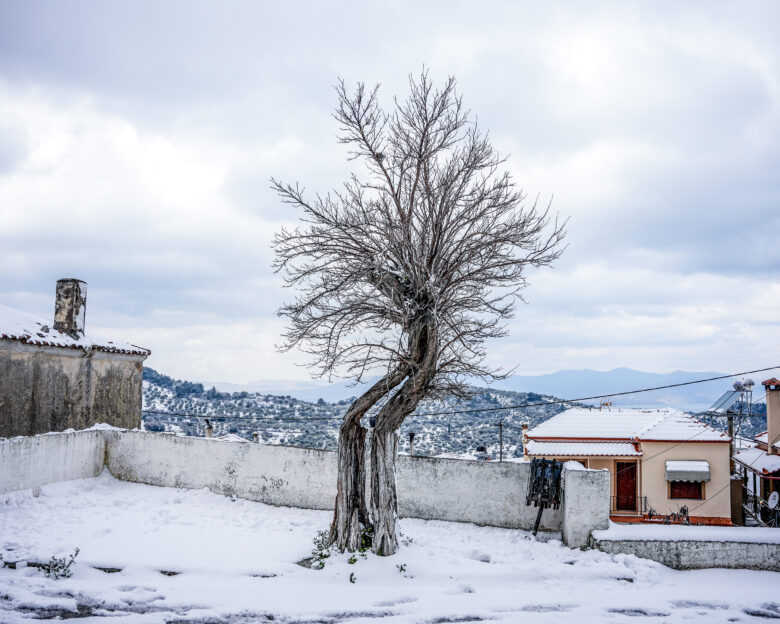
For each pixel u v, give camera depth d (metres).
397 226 10.89
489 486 14.58
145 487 17.11
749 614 9.39
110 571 10.76
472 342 11.58
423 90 10.84
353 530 11.72
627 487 25.22
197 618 8.83
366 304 11.00
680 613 9.32
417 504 14.99
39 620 8.41
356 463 11.97
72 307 19.78
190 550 11.80
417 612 9.20
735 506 24.88
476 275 11.30
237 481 16.47
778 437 26.70
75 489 16.09
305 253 11.16
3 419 16.69
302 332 11.15
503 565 11.42
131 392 21.92
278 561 11.38
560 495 13.48
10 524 12.84
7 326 17.55
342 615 9.10
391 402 11.67
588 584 10.70
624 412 28.75
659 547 11.80
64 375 18.83
